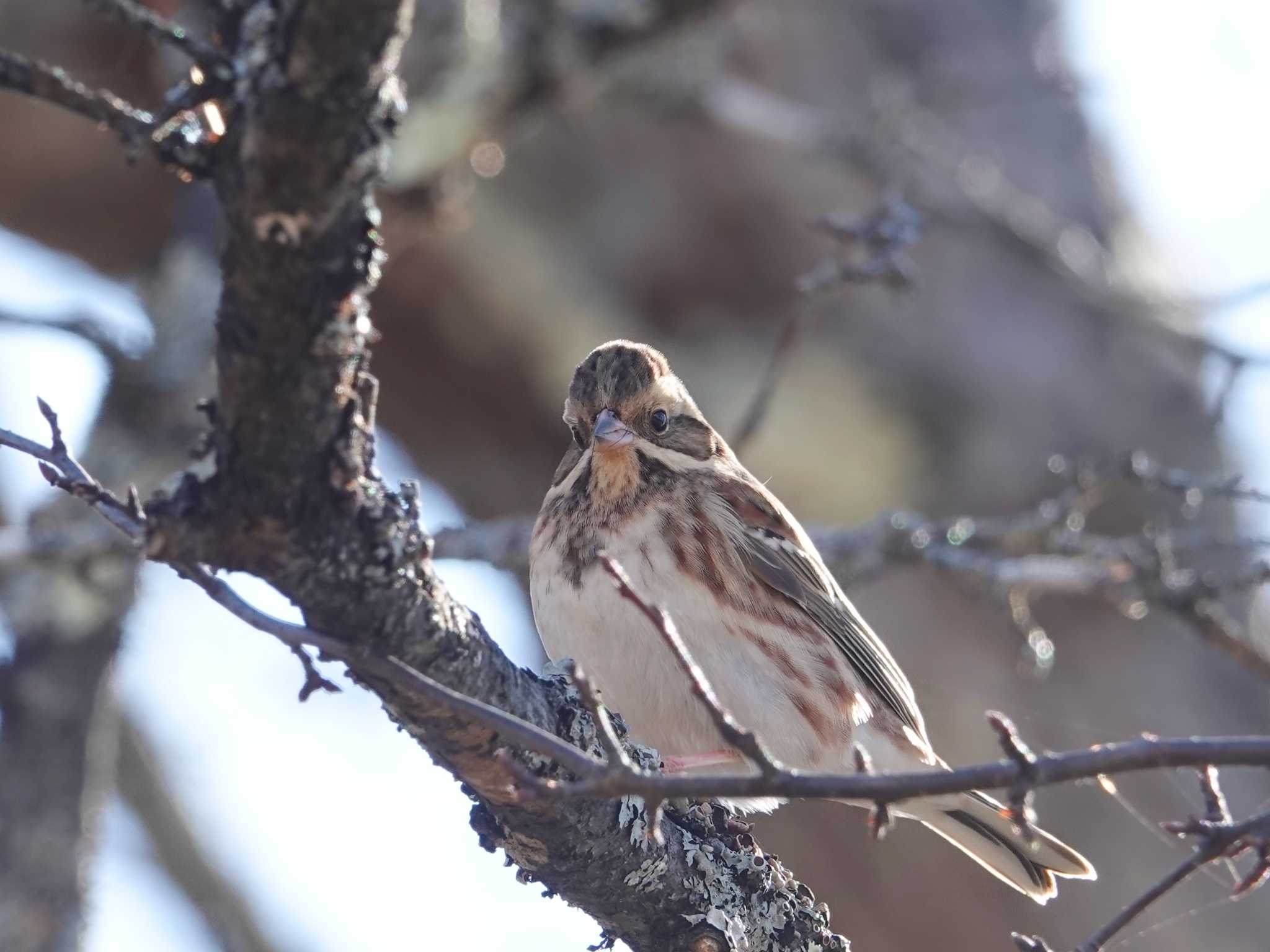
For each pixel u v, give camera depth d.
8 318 11.53
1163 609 10.87
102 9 4.97
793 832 13.12
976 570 11.02
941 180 14.75
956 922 12.84
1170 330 13.53
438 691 5.36
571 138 15.08
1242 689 13.64
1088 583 10.93
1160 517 12.42
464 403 15.23
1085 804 12.90
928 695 13.38
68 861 10.92
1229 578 10.80
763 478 14.25
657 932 7.13
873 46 16.11
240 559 5.51
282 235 4.97
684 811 7.36
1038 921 12.73
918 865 12.99
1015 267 14.99
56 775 11.01
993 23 16.17
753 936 7.27
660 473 9.61
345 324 5.19
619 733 6.77
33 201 14.84
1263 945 12.48
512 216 14.95
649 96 14.25
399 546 5.62
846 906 12.97
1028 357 14.57
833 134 14.38
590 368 9.99
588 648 9.15
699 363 14.69
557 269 14.96
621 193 15.11
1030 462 14.27
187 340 12.00
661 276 14.95
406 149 12.86
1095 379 14.59
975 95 15.93
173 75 11.29
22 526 11.63
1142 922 12.60
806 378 14.46
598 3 13.26
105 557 11.14
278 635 5.43
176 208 12.96
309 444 5.32
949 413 14.44
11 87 5.00
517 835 6.69
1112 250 16.03
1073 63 16.16
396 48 4.89
